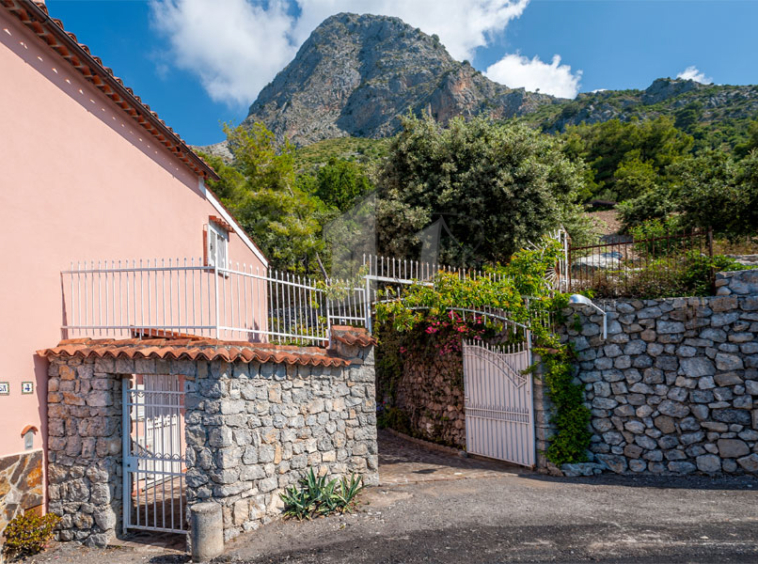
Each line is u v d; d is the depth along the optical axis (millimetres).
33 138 6211
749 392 7418
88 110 7215
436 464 9297
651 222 19594
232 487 5684
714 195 17047
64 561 5457
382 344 13633
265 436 6227
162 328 6195
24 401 5867
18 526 5504
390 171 15469
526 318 8531
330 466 7258
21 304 5914
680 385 7812
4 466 5527
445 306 8930
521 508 6359
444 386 10938
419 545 5207
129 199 8117
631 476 7832
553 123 113000
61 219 6609
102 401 6039
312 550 5223
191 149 9555
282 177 21734
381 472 8711
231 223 12047
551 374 8297
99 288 6555
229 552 5270
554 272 9320
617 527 5504
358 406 7867
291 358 6555
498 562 4684
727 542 4922
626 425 8078
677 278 8398
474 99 136625
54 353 6105
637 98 120500
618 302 8359
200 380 5762
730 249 14195
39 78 6336
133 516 6711
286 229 19078
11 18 5930
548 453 8250
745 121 77625
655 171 48125
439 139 15195
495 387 9383
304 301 7668
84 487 5980
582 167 16625
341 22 189625
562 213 15555
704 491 6832
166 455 6078
